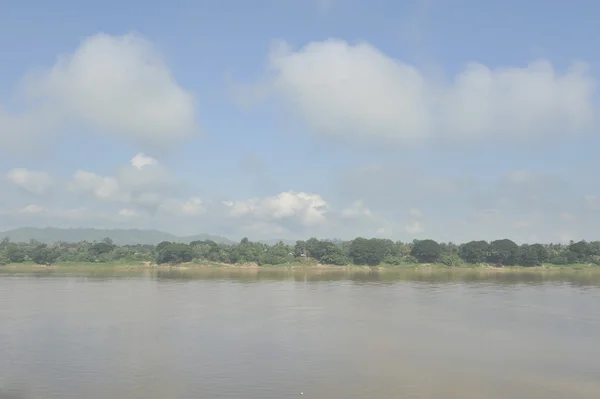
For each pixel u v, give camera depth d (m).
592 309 86.06
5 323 68.19
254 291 115.56
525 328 66.44
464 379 42.66
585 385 41.53
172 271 199.38
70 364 46.69
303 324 68.38
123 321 70.00
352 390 39.53
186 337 58.97
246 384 40.84
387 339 58.44
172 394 38.47
